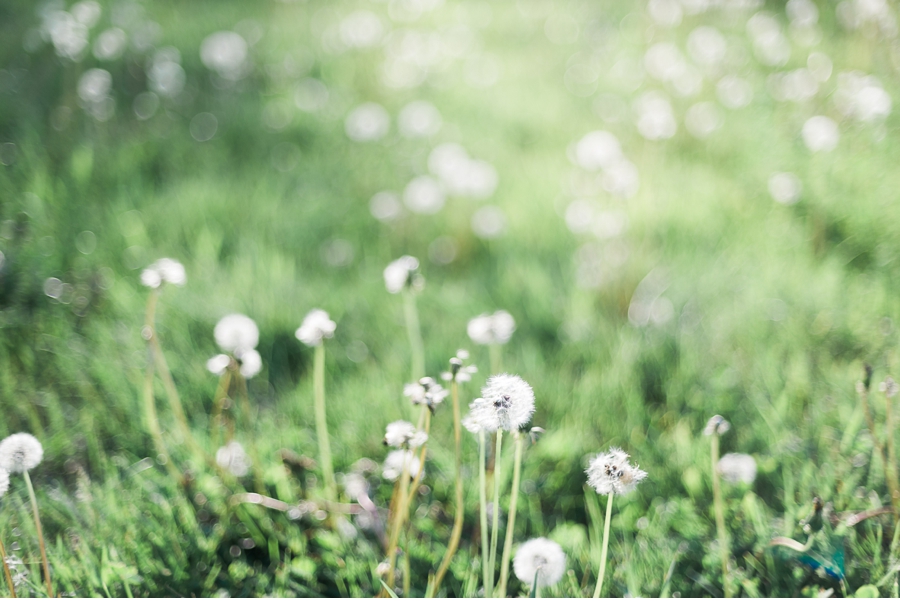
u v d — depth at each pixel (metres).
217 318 1.95
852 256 2.06
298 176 2.55
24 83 2.93
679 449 1.75
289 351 1.95
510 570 1.64
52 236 2.06
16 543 1.63
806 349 1.89
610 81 3.28
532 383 1.85
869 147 2.32
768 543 1.61
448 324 1.99
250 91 3.17
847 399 1.78
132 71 3.16
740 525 1.66
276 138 2.79
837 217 2.11
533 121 2.98
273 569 1.65
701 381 1.86
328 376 1.90
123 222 2.15
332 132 2.85
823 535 1.60
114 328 1.93
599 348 1.92
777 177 2.27
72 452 1.78
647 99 2.87
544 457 1.75
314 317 1.64
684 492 1.71
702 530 1.66
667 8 3.71
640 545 1.64
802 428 1.75
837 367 1.85
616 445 1.78
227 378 1.79
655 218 2.19
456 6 4.48
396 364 1.89
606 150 2.31
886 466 1.63
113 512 1.67
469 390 1.82
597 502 1.71
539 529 1.68
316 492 1.70
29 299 1.97
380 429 1.79
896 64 2.74
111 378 1.84
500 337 1.64
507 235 2.24
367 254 2.20
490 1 4.54
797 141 2.46
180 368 1.87
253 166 2.61
